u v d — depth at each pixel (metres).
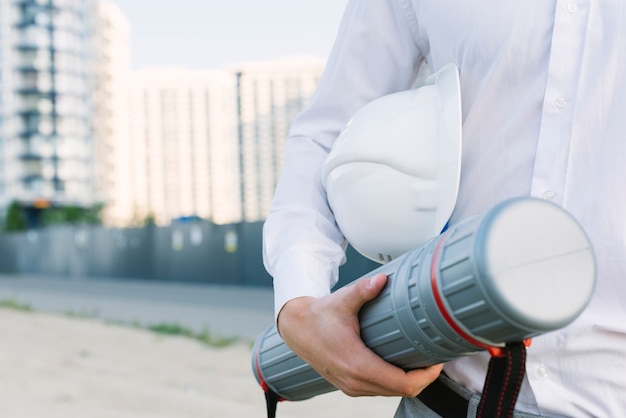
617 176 1.01
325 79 1.32
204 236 19.92
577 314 0.75
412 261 0.89
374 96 1.29
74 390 5.86
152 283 22.12
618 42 1.02
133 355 8.36
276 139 64.88
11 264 32.91
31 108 83.69
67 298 17.50
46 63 84.12
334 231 1.23
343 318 0.96
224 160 103.25
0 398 5.34
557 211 0.77
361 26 1.27
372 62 1.28
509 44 1.07
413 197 1.09
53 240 29.30
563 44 1.04
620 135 1.02
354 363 0.94
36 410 5.04
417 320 0.85
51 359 7.69
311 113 1.32
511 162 1.09
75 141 85.56
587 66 1.04
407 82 1.30
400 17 1.24
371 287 0.92
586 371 1.02
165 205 102.81
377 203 1.12
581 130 1.04
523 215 0.76
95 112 94.81
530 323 0.74
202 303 14.75
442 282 0.80
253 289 17.92
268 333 1.22
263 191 64.06
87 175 87.00
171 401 5.70
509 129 1.09
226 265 19.11
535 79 1.07
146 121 103.00
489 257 0.75
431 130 1.11
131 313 13.41
